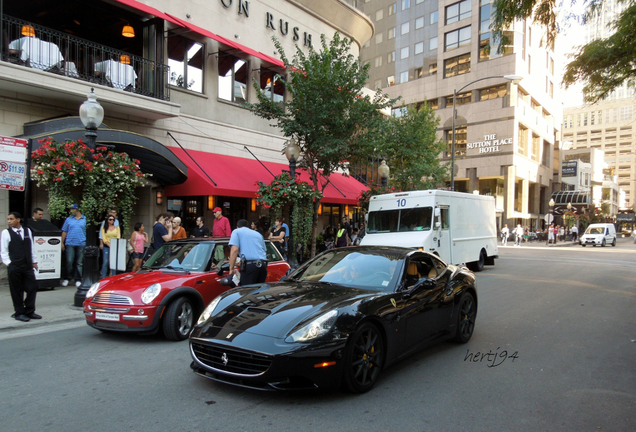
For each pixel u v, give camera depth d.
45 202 11.28
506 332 6.84
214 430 3.41
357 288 4.82
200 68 15.08
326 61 13.19
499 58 46.31
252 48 16.81
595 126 149.75
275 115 14.34
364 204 16.86
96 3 12.05
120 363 5.13
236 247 6.71
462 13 49.31
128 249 11.63
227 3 15.72
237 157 15.98
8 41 10.15
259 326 3.96
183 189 13.12
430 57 53.19
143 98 12.07
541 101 54.00
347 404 3.95
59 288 10.34
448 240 13.32
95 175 8.45
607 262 21.06
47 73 10.05
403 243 12.09
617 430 3.54
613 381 4.71
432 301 5.29
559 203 58.62
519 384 4.57
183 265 6.91
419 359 5.39
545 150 58.44
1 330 6.65
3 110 10.30
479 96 47.94
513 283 12.81
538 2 8.45
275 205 13.14
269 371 3.66
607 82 9.22
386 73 58.25
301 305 4.22
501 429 3.52
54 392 4.22
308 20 19.56
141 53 13.61
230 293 4.96
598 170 88.00
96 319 5.93
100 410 3.79
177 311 6.10
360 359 4.16
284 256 12.84
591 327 7.30
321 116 13.05
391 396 4.16
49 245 10.10
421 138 22.64
